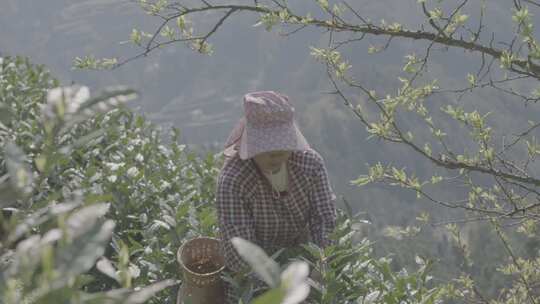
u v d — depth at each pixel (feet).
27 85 24.80
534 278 19.49
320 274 10.97
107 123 19.98
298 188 12.78
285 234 13.33
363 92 15.15
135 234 15.71
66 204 3.10
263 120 11.69
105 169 16.60
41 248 2.51
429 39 14.62
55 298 2.37
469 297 18.75
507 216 15.75
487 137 14.58
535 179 14.58
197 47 15.33
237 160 12.69
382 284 10.76
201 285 12.15
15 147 2.87
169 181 18.49
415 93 14.64
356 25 14.87
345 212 13.84
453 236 19.85
